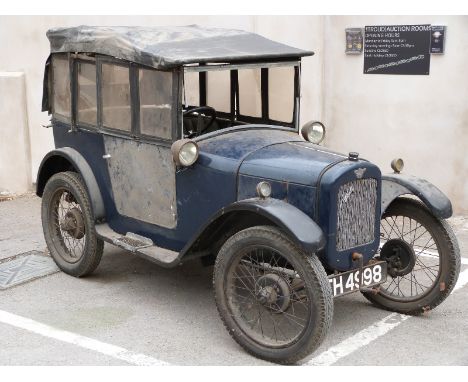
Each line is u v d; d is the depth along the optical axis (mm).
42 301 5270
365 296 5184
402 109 7262
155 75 4895
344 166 4387
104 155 5438
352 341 4609
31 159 8312
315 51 7613
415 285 5402
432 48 6980
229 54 4918
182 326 4848
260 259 4742
